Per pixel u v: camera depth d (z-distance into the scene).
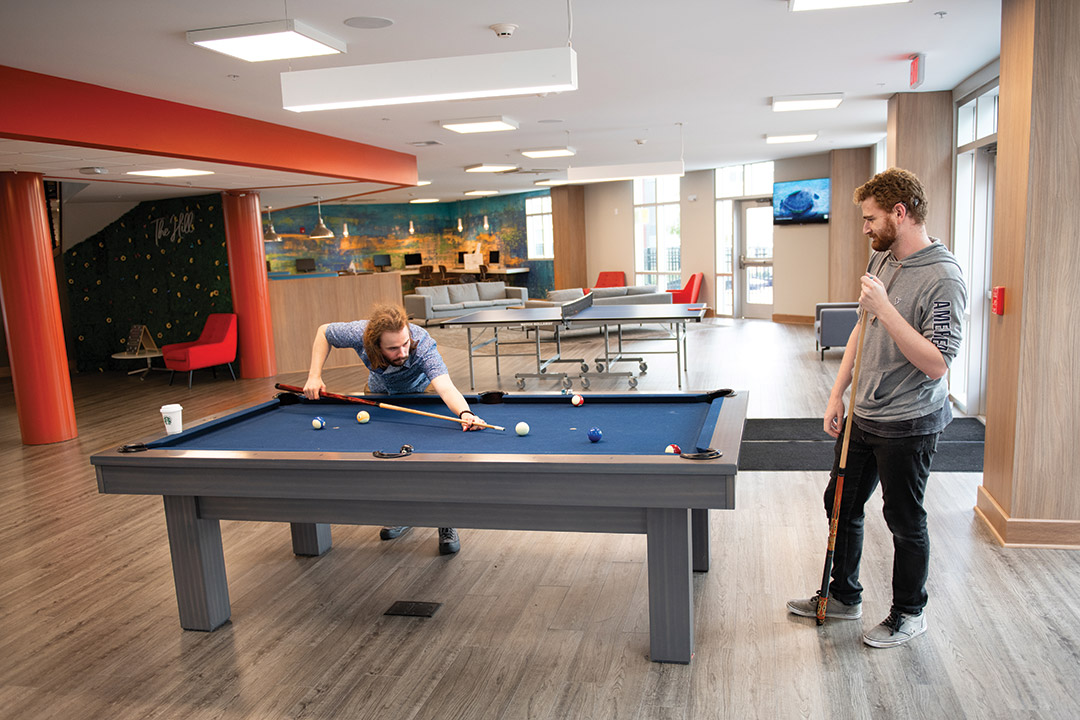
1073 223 3.14
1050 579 3.05
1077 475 3.30
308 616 3.06
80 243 10.57
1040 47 3.07
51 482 5.23
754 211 13.06
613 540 3.73
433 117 6.41
